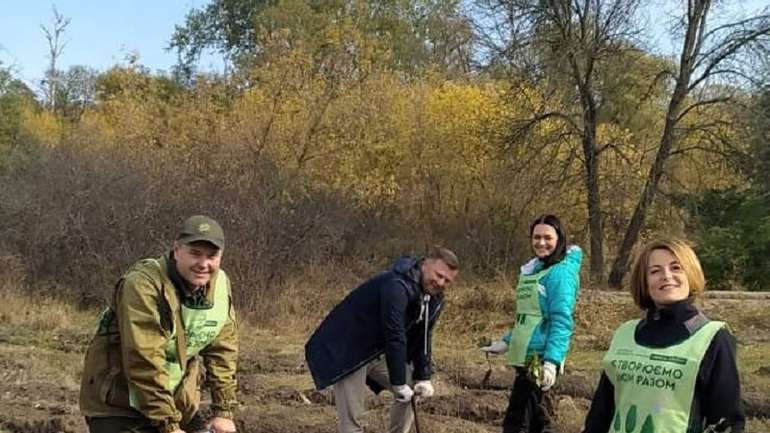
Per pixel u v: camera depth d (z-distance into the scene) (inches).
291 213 773.9
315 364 247.6
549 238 265.0
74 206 796.6
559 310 258.5
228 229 730.8
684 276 142.6
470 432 339.6
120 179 818.2
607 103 1023.0
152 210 781.3
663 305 143.6
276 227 743.1
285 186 840.3
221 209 749.3
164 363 164.7
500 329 671.1
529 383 267.9
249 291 704.4
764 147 925.8
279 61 1079.0
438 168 1058.7
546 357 257.9
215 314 174.2
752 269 940.6
